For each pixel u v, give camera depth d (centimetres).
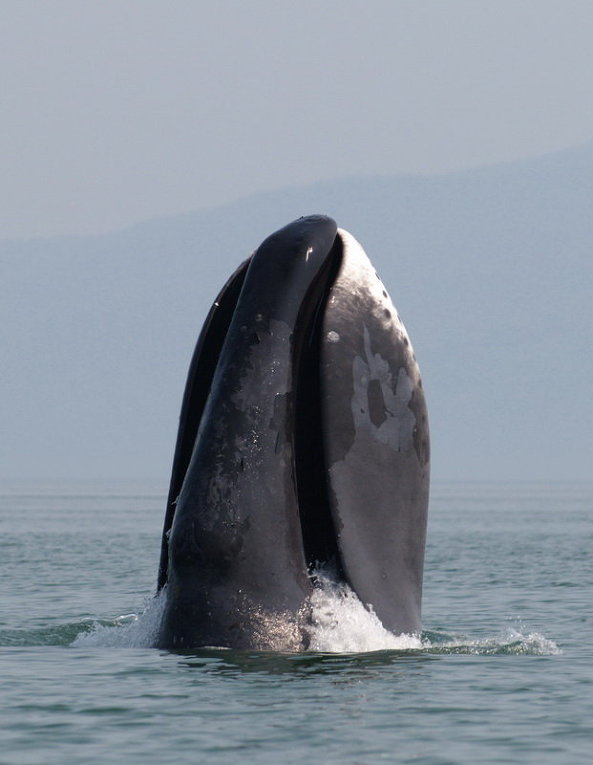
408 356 4988
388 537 4944
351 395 4878
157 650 5178
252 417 4838
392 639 4941
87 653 6175
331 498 4844
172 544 4912
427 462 5019
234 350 4884
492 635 7556
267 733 4791
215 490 4831
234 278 5141
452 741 4812
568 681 5769
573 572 14162
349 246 5031
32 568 14662
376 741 4734
